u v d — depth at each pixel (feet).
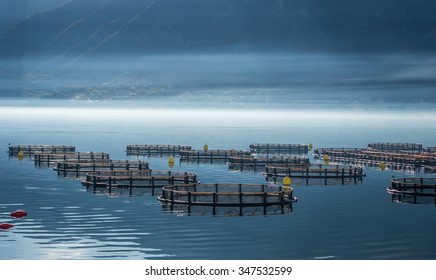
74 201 200.13
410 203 203.10
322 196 215.92
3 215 179.73
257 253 141.49
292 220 174.29
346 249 145.38
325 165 284.20
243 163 308.19
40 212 183.83
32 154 366.22
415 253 142.41
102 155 322.34
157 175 251.19
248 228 163.63
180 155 358.02
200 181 255.91
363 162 338.13
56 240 151.43
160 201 196.24
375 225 169.37
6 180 249.34
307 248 145.69
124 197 206.59
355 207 195.11
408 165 312.71
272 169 268.82
